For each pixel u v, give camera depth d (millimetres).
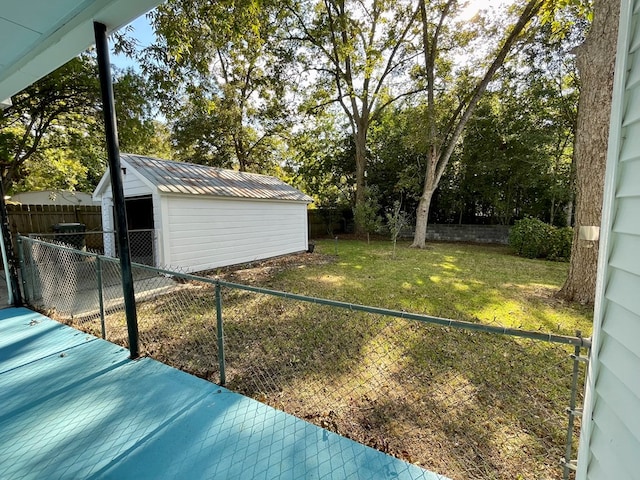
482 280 6238
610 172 994
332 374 2703
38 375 2518
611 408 959
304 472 1599
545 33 9883
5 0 2057
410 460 1755
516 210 13672
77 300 4527
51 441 1796
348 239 15023
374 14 12156
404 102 14500
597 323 1059
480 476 1658
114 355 2871
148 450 1733
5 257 4152
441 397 2375
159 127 16062
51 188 11305
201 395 2271
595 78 4426
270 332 3568
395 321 3797
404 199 15688
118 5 2188
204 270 7109
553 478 1650
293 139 16719
